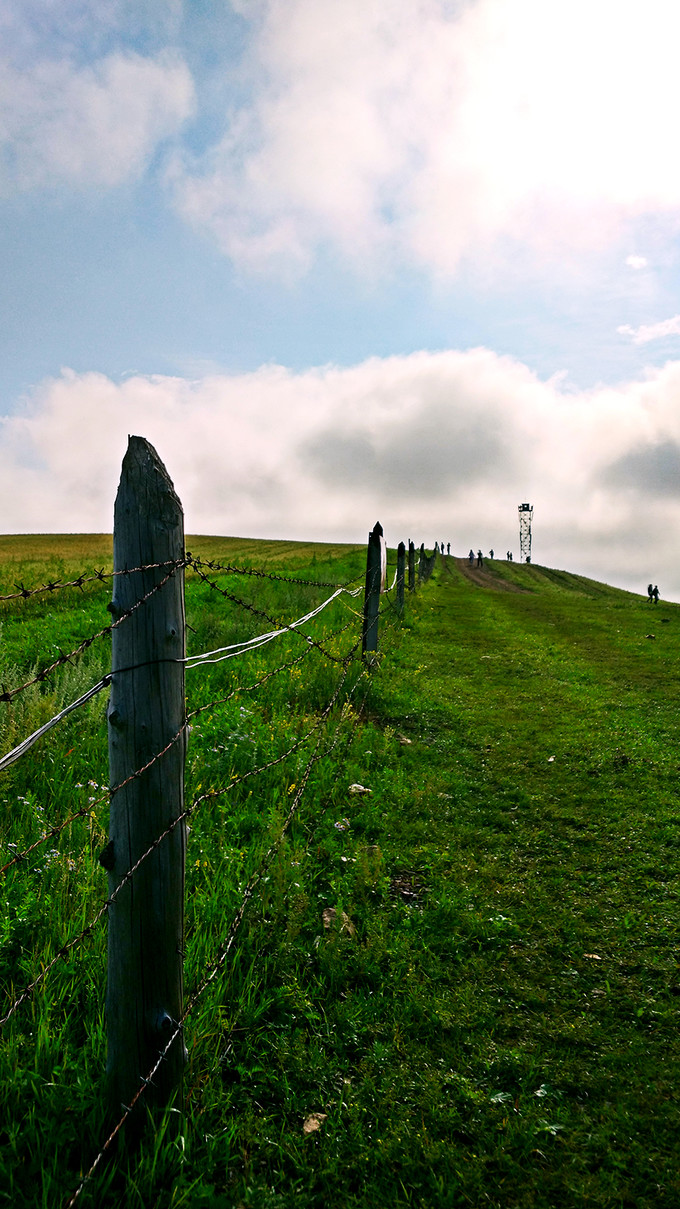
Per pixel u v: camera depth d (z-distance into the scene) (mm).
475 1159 2590
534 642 15445
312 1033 3168
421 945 3918
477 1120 2764
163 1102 2465
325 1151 2557
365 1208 2381
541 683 11102
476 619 19406
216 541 73062
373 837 5309
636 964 3846
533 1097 2875
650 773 6926
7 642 11461
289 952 3623
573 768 7082
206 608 14141
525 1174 2545
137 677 2277
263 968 3477
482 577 52750
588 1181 2516
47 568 27219
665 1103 2881
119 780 2309
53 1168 2262
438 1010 3355
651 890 4672
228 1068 2902
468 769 7004
